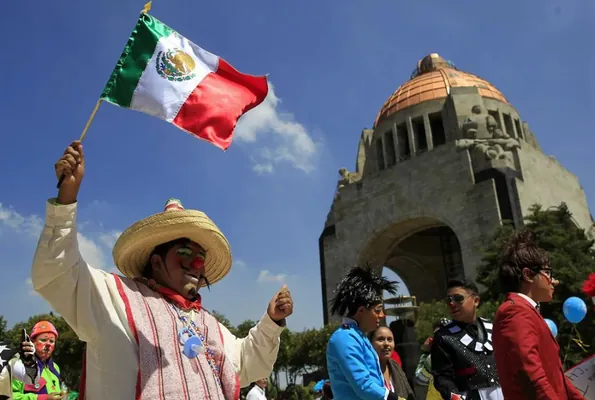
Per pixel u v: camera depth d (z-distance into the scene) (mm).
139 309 4105
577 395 5191
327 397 11711
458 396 6289
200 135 4863
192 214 4543
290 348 56656
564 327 28688
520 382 4742
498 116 55781
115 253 4676
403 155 57844
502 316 5125
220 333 4598
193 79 5000
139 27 4898
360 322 6340
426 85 59750
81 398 3998
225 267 5035
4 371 7230
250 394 13852
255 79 5309
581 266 32562
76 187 3674
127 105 4648
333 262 56625
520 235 5949
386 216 53781
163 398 3773
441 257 61719
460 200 48531
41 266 3637
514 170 48219
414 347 20453
